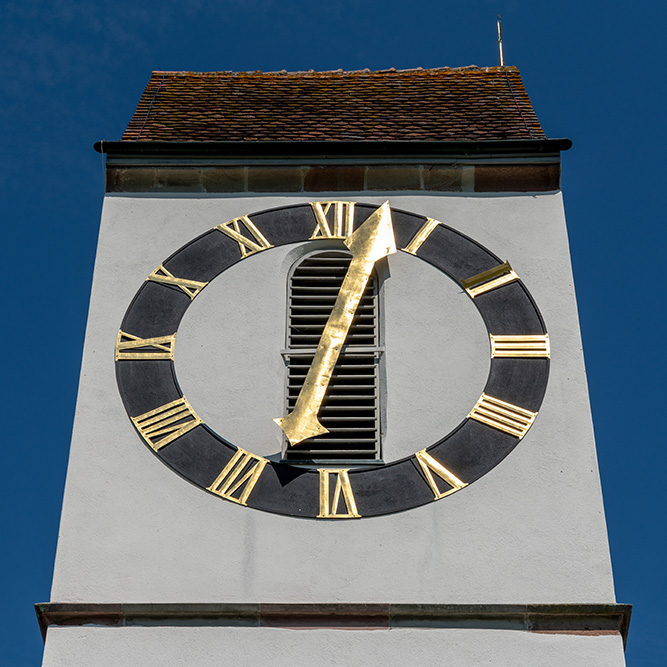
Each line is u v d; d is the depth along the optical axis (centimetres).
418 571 3566
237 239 4316
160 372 3972
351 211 4412
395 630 3447
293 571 3566
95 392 3925
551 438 3816
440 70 5212
